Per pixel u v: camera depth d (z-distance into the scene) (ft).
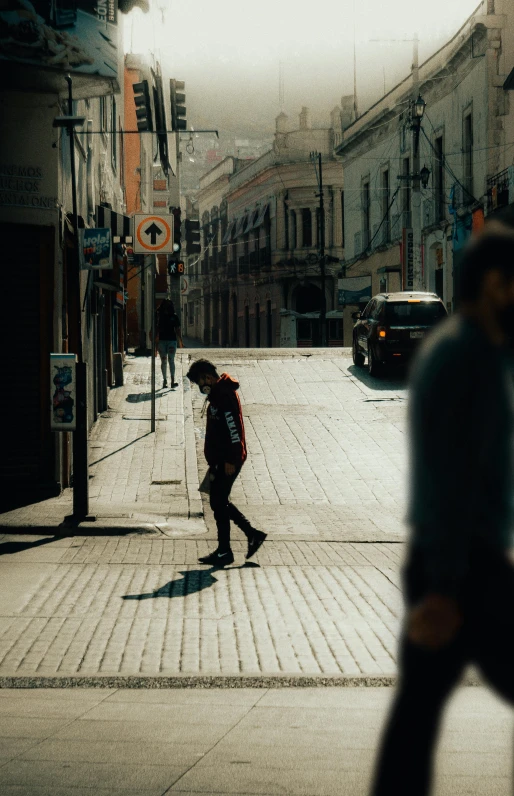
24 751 14.90
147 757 14.55
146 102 54.13
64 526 34.63
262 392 70.54
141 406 64.28
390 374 77.66
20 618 23.89
